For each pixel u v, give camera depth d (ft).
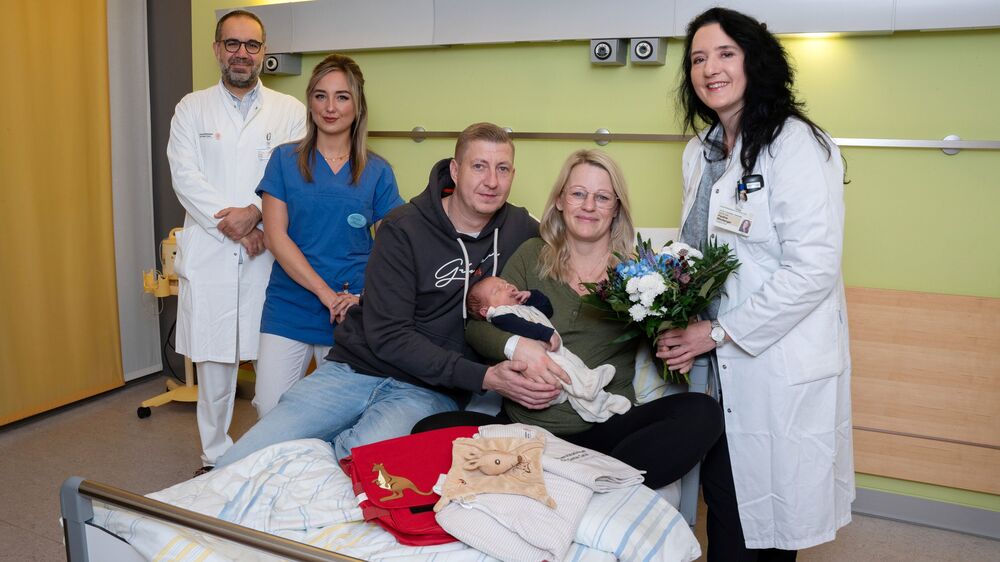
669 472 6.26
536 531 4.98
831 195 6.45
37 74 12.00
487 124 7.34
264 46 10.26
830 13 8.72
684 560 5.40
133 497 5.25
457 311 7.50
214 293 10.14
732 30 6.57
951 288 9.19
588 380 6.57
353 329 7.91
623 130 10.12
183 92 13.91
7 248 11.87
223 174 10.26
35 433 12.07
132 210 14.07
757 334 6.52
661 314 6.28
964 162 8.93
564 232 7.16
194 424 12.60
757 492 6.82
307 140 9.32
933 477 9.49
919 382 9.40
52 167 12.37
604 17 9.64
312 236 9.41
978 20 8.28
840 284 7.05
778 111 6.62
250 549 5.23
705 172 7.23
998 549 9.14
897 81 9.00
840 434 6.98
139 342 14.44
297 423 7.25
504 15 10.18
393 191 9.76
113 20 13.34
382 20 10.97
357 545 5.21
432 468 5.76
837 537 9.39
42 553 8.75
